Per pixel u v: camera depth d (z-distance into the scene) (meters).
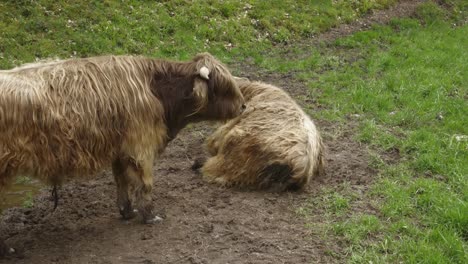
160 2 16.98
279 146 7.62
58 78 5.98
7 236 6.87
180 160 9.20
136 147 6.39
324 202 7.55
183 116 6.91
